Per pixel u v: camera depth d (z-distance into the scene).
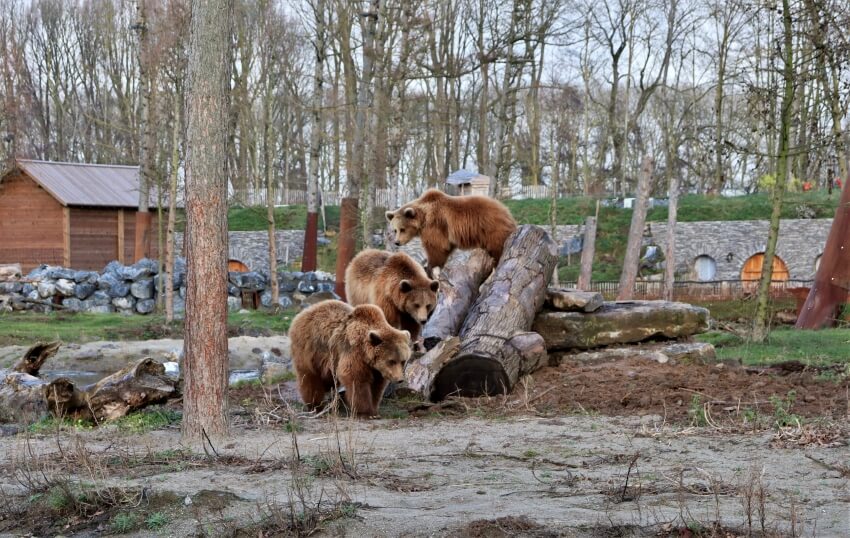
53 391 11.16
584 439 8.81
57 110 71.62
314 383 11.34
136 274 28.64
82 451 8.08
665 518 5.86
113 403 11.39
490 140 67.69
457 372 11.75
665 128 60.22
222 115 9.16
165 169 32.34
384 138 30.06
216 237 9.23
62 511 6.85
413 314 12.26
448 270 13.87
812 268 44.31
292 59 49.84
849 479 6.76
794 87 18.28
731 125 56.75
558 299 13.81
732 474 7.06
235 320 26.28
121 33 61.91
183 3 26.06
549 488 6.86
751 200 47.78
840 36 17.89
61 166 40.12
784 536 5.43
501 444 8.70
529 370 12.35
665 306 13.95
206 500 6.71
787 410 9.66
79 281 28.47
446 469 7.62
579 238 47.28
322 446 8.79
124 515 6.60
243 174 47.19
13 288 28.03
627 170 70.06
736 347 17.03
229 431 9.48
